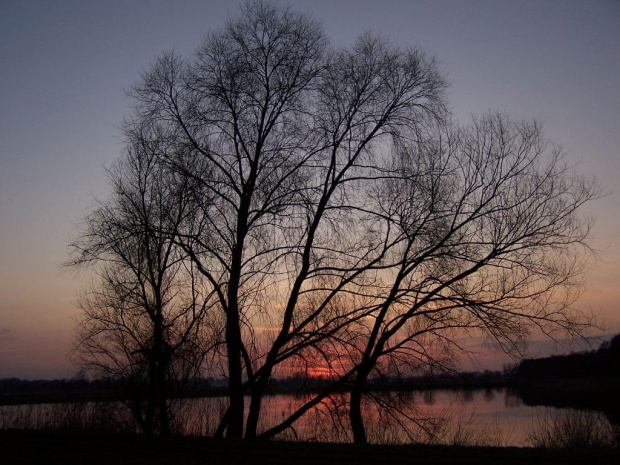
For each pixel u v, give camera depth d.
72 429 17.53
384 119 16.62
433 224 16.44
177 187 16.52
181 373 17.53
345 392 16.70
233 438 13.28
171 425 18.31
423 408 16.64
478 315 16.11
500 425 17.16
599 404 22.03
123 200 18.84
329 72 16.80
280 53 16.75
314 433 16.61
